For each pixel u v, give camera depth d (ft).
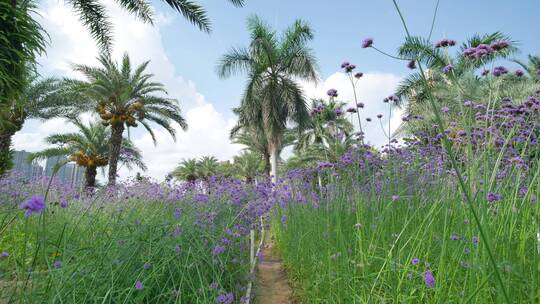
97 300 7.36
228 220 13.80
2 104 21.47
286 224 18.84
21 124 47.52
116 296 7.64
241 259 11.94
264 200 18.11
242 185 19.35
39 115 49.80
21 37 21.43
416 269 7.86
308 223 15.57
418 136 16.25
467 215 7.36
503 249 6.31
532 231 6.61
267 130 60.54
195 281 9.35
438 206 9.38
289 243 16.96
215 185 19.33
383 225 9.87
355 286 8.35
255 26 59.57
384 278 8.00
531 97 10.04
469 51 8.02
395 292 7.27
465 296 6.34
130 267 8.67
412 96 32.50
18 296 6.78
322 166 14.30
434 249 8.87
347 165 14.26
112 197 22.47
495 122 10.43
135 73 55.47
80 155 60.59
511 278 5.72
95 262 8.19
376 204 10.77
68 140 60.54
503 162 10.09
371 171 14.26
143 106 55.62
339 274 9.29
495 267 4.45
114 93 53.01
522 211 7.36
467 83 10.39
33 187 25.18
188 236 10.63
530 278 6.18
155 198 19.90
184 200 17.87
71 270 7.52
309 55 59.26
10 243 10.99
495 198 6.54
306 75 59.72
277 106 59.57
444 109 12.73
